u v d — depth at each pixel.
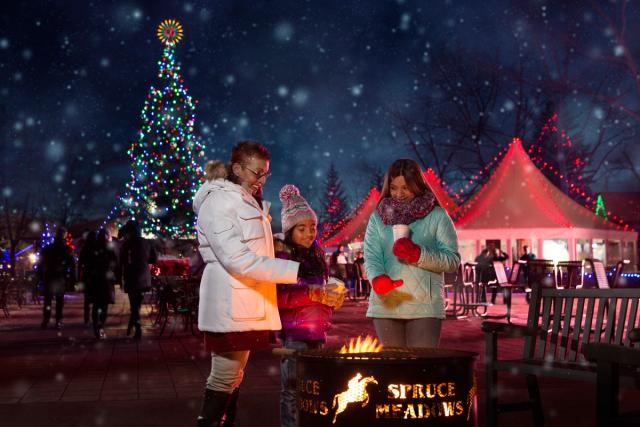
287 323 4.65
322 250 4.90
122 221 42.28
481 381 7.65
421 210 4.84
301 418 3.18
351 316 18.62
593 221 31.91
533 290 5.07
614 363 3.24
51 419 5.86
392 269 4.83
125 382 7.80
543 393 6.83
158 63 41.53
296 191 4.93
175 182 41.31
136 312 13.09
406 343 4.87
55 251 15.38
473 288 17.58
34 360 9.85
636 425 3.12
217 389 4.36
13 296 23.58
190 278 13.83
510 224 30.69
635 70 29.11
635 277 21.22
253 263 4.09
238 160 4.48
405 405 2.96
